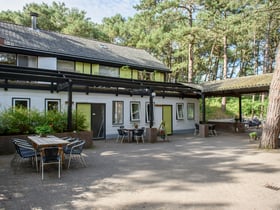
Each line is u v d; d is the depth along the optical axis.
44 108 11.97
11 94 11.07
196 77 34.59
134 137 13.39
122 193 4.69
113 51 17.81
